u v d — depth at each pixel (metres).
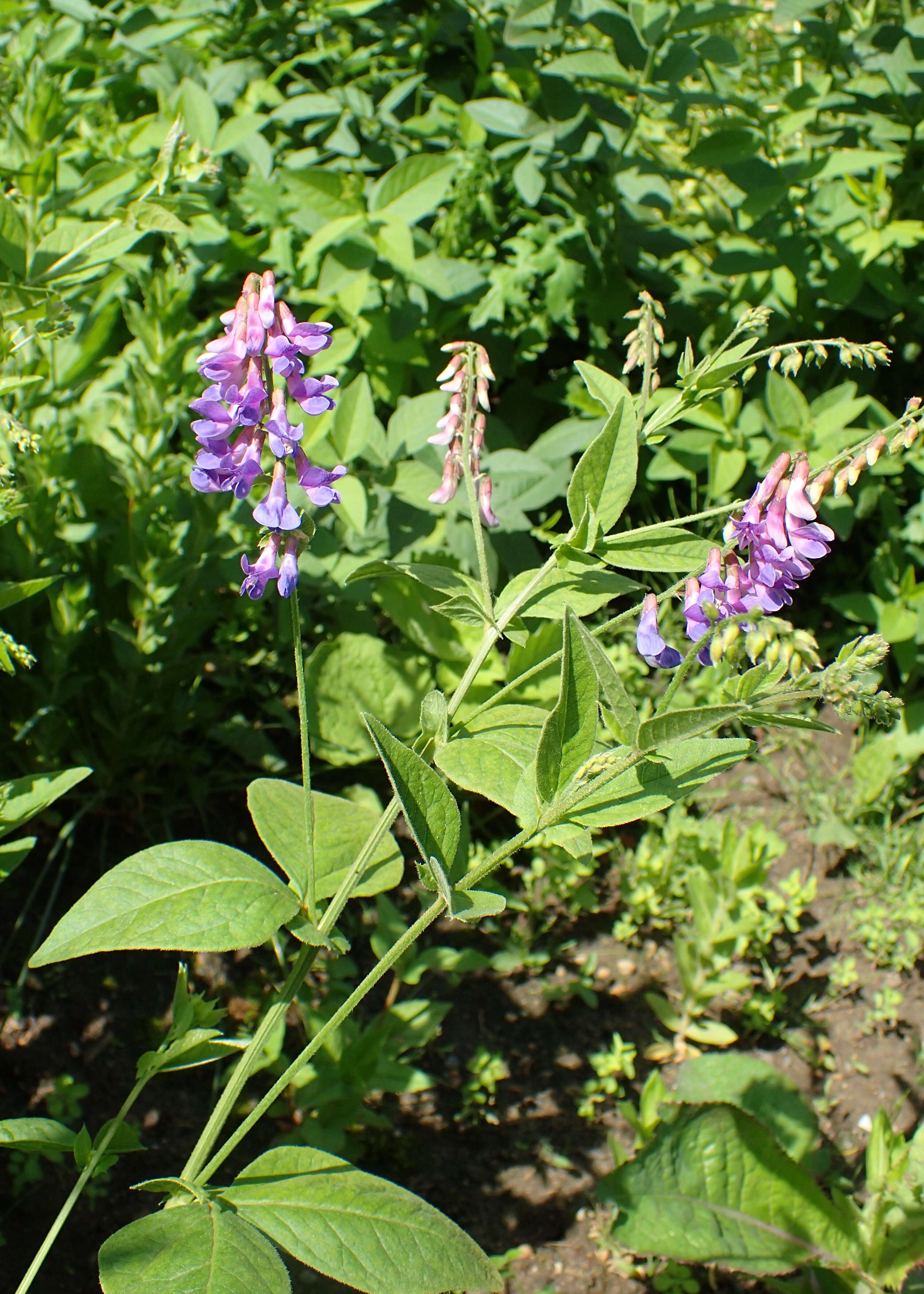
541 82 0.67
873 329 0.76
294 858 0.42
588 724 0.35
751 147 0.68
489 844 0.63
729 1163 0.49
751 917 0.55
